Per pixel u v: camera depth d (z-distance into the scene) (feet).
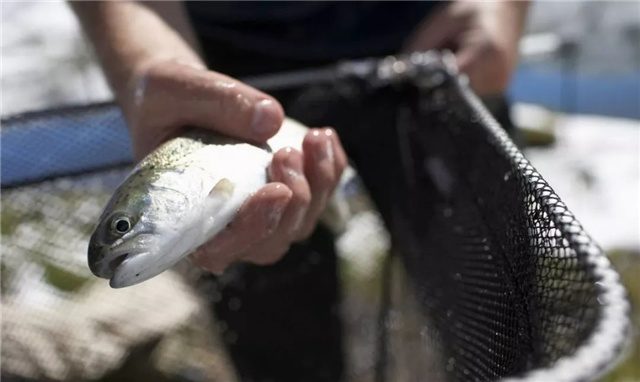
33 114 3.12
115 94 2.77
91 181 3.24
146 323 3.74
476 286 2.33
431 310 2.69
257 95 2.42
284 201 2.32
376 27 3.51
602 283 1.77
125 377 3.59
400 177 3.11
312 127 3.18
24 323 3.34
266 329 3.42
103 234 2.30
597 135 6.85
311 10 3.45
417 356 2.88
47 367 3.36
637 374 3.67
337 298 3.49
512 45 3.24
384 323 3.23
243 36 3.51
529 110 7.01
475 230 2.42
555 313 1.88
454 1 3.37
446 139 2.82
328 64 3.51
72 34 7.55
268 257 2.51
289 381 3.43
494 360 2.12
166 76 2.48
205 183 2.34
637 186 5.85
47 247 3.32
